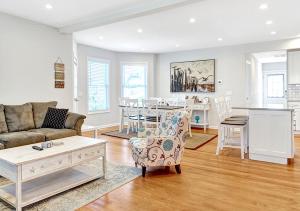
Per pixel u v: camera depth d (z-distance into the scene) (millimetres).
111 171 3391
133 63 8141
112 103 7902
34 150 2664
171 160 3227
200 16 4262
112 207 2352
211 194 2631
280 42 6172
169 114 3660
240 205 2371
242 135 4039
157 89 8438
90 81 7125
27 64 4449
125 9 3836
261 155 3891
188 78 7742
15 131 3869
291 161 3861
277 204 2385
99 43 6609
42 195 2432
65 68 5156
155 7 3508
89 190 2746
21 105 4145
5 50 4113
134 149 3252
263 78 10305
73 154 2721
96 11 3980
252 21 4570
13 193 2545
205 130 6863
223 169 3477
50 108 4406
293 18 4391
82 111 6859
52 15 4195
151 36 5770
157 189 2777
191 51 7672
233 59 6914
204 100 7117
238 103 6887
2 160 2354
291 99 6234
